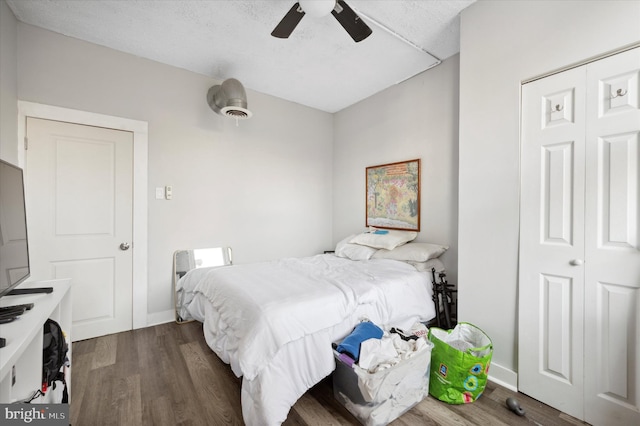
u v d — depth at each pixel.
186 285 2.61
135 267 2.58
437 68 2.71
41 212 2.20
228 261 3.11
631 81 1.33
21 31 2.11
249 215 3.30
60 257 2.28
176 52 2.54
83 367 1.94
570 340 1.52
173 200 2.79
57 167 2.26
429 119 2.78
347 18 1.71
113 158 2.49
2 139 1.89
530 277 1.66
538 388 1.62
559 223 1.56
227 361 1.64
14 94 2.05
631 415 1.32
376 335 1.66
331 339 1.64
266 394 1.32
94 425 1.41
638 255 1.32
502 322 1.79
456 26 2.16
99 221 2.43
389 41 2.35
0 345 0.82
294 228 3.69
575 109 1.50
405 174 3.01
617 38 1.36
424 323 2.27
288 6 1.96
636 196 1.33
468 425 1.44
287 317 1.47
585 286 1.47
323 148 3.98
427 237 2.81
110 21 2.12
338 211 3.98
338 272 2.32
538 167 1.64
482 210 1.89
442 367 1.63
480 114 1.90
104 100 2.43
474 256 1.94
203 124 2.96
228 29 2.21
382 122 3.30
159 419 1.46
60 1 1.91
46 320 1.19
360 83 3.11
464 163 1.99
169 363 2.00
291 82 3.10
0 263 1.08
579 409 1.48
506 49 1.77
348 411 1.53
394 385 1.44
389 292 2.00
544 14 1.60
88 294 2.38
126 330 2.55
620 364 1.36
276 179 3.52
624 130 1.35
